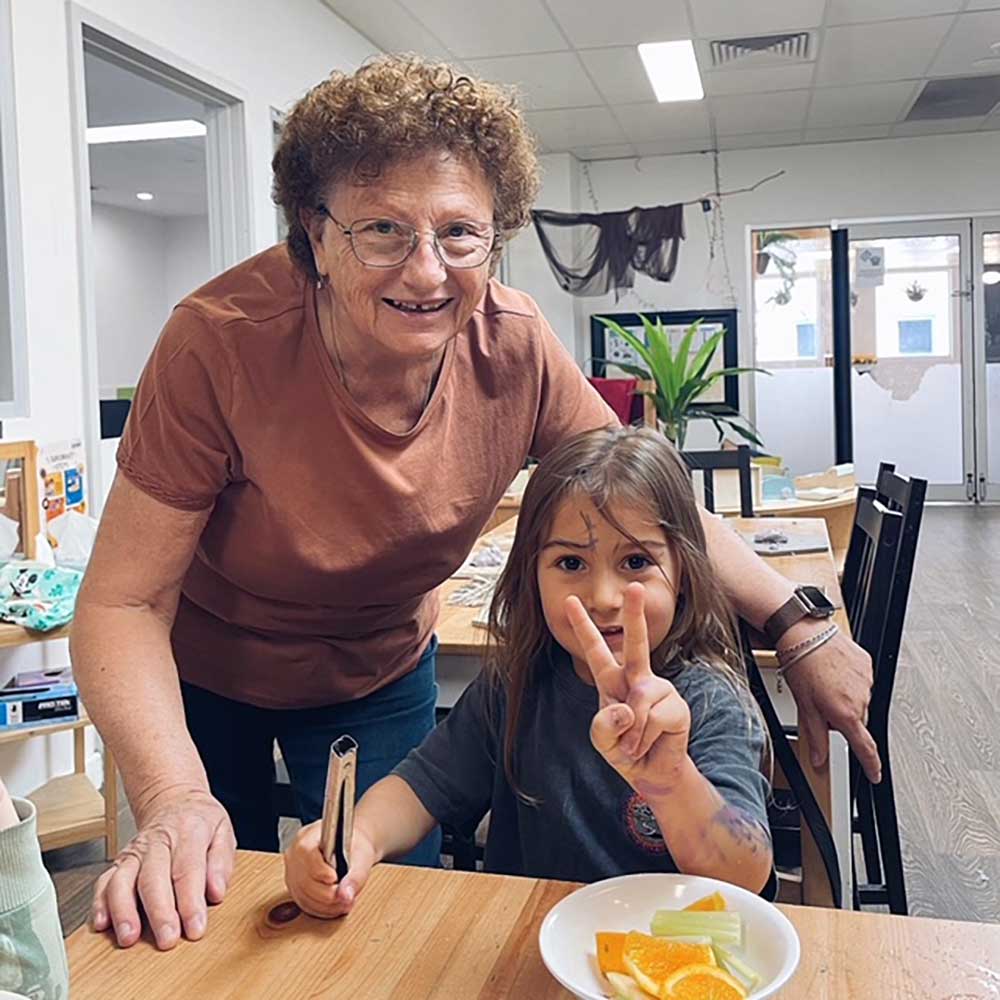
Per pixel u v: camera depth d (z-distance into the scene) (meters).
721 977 0.61
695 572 1.02
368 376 1.12
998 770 2.80
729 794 0.84
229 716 1.38
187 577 1.31
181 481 1.09
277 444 1.11
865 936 0.71
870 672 1.19
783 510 3.20
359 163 0.97
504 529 2.78
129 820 2.66
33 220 2.56
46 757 2.70
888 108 6.63
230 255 3.76
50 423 2.64
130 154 6.58
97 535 1.10
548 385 1.31
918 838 2.42
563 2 4.61
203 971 0.71
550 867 1.01
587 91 6.04
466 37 5.06
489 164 1.04
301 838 0.80
